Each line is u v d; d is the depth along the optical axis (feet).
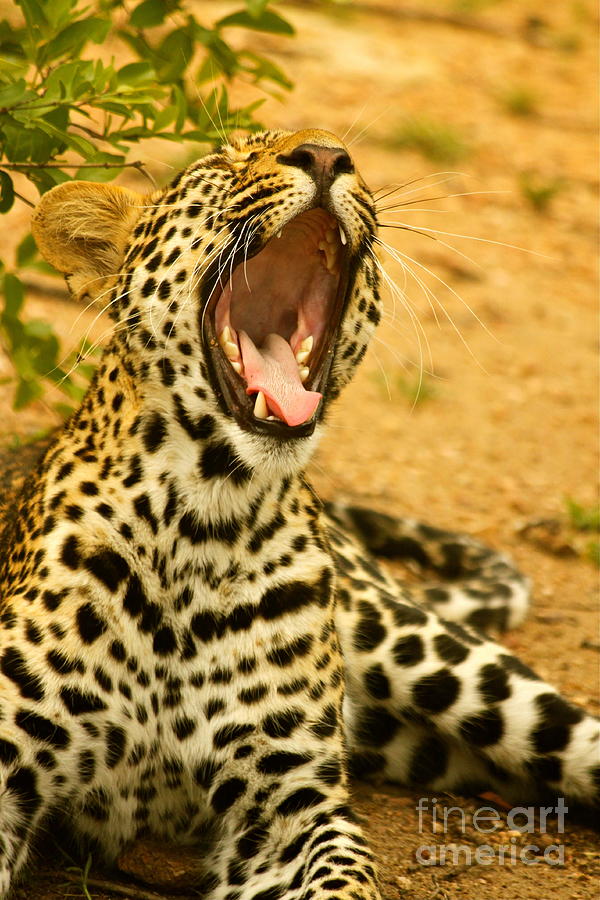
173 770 34.94
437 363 86.17
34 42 39.78
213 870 34.76
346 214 34.99
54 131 37.24
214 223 35.19
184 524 34.37
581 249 110.01
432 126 121.29
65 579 33.96
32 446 50.06
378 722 42.19
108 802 34.94
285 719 34.99
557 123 140.36
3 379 49.60
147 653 34.24
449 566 57.77
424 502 67.31
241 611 34.76
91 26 39.42
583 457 76.13
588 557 62.39
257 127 43.68
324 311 38.17
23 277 78.18
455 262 100.07
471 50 157.28
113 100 38.68
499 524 65.77
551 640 52.34
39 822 34.45
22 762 33.32
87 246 37.27
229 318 37.01
